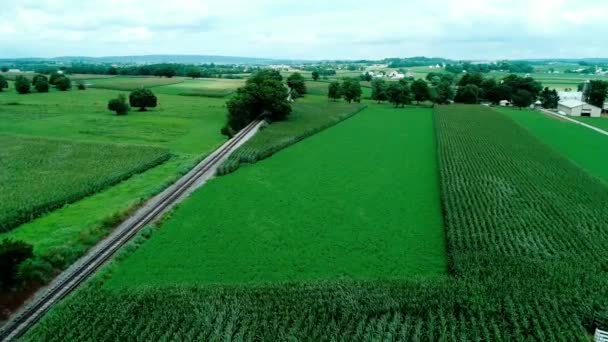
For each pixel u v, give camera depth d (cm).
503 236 3931
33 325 2817
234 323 2770
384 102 16600
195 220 4391
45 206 4597
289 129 9206
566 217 4344
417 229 4244
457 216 4316
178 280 3297
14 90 17175
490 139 8331
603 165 6738
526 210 4544
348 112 12338
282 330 2681
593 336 2748
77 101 14000
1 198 4709
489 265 3406
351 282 3203
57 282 3247
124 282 3266
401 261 3625
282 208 4750
